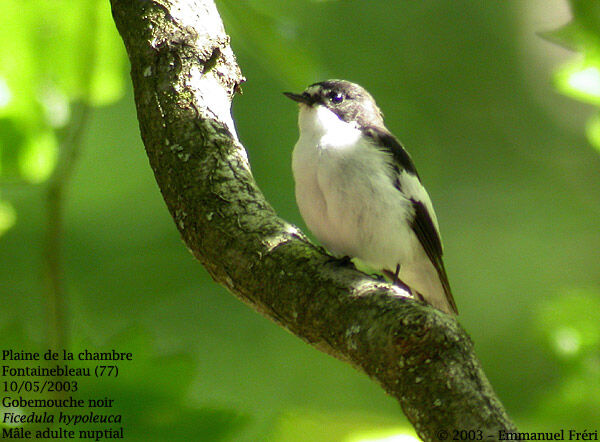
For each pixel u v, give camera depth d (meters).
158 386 5.04
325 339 4.91
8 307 11.68
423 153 15.30
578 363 8.59
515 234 14.86
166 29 6.31
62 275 7.60
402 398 4.37
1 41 8.09
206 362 12.37
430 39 15.71
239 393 12.27
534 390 13.47
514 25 16.02
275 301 5.17
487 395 4.23
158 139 6.01
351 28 15.38
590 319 8.89
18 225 11.79
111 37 8.30
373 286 4.87
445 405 4.21
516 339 14.02
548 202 15.34
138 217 12.83
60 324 7.29
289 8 11.22
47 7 8.10
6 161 7.91
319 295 4.97
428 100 15.54
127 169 12.88
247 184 5.77
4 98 7.90
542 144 15.86
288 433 7.35
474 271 14.65
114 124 12.84
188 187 5.75
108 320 12.32
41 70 8.17
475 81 15.77
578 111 16.22
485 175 15.39
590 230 15.11
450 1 15.94
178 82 6.16
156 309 12.60
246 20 8.23
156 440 4.93
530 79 16.02
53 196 7.88
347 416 7.50
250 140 13.13
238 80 6.57
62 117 8.27
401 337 4.40
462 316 14.20
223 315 12.76
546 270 14.65
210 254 5.53
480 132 15.64
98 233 12.66
